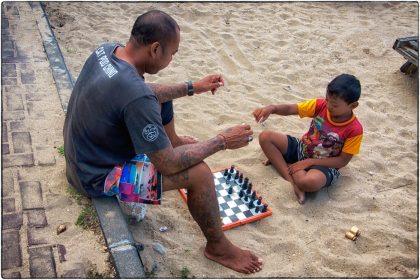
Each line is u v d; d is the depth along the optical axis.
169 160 2.38
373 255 2.98
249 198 3.32
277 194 3.42
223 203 3.26
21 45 4.55
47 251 2.55
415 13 6.81
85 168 2.61
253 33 5.89
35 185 2.98
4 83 3.96
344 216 3.28
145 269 2.66
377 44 5.86
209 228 2.65
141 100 2.28
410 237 3.14
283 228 3.13
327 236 3.10
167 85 3.14
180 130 4.03
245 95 4.69
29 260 2.50
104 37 5.43
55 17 5.74
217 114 4.33
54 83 4.05
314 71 5.22
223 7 6.51
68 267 2.48
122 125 2.43
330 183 3.43
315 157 3.49
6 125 3.48
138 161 2.60
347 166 3.79
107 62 2.46
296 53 5.54
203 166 2.53
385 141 4.18
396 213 3.35
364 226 3.20
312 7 6.80
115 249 2.54
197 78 4.87
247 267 2.75
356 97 3.17
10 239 2.60
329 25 6.28
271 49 5.58
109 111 2.38
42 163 3.16
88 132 2.52
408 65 5.17
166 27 2.40
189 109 4.36
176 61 5.13
